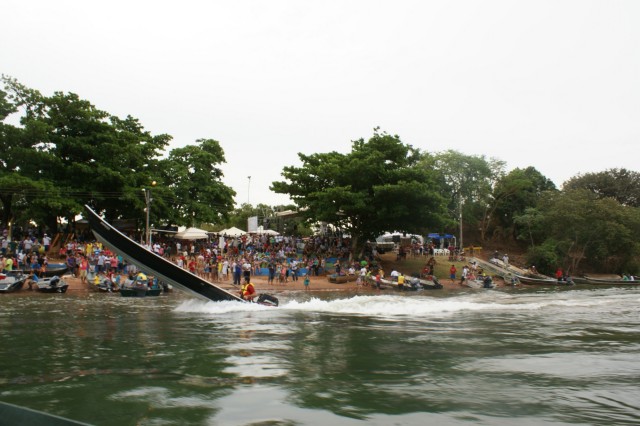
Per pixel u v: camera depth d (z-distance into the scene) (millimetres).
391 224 46531
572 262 58781
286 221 62812
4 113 40500
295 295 30656
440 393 7109
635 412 6215
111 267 32094
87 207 20734
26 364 9086
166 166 50969
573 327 14453
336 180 46938
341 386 7500
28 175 39594
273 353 10203
